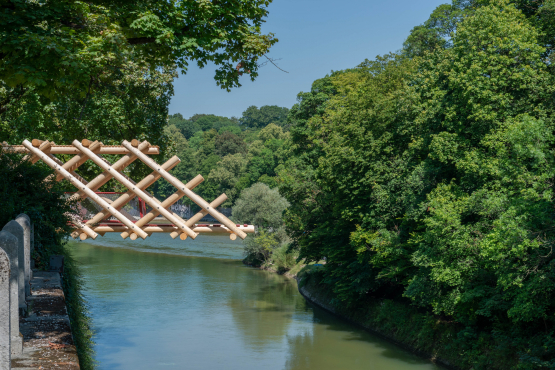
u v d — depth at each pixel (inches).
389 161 1181.7
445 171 1063.0
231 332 1311.5
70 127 1118.4
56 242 553.3
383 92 1568.7
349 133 1282.0
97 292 1780.3
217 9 523.8
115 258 2691.9
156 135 1288.1
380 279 1326.3
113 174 460.8
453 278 910.4
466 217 973.2
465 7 1884.8
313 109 1983.3
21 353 213.3
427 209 1027.9
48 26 456.1
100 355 1095.0
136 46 516.7
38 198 512.1
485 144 893.2
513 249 724.7
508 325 920.9
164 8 519.8
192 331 1312.7
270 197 2588.6
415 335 1157.7
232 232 452.8
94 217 470.6
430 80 1145.4
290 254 2347.4
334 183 1338.6
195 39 507.2
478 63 949.2
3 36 411.2
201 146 6176.2
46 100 503.5
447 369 1000.9
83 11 506.6
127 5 497.4
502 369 858.8
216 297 1759.4
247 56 550.6
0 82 882.1
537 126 778.2
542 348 796.0
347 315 1467.8
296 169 1718.8
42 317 280.4
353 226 1398.9
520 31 968.9
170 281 2032.5
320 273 1807.3
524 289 758.5
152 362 1053.8
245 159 5162.4
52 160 462.0
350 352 1150.3
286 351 1154.0
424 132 1106.7
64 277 520.7
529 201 768.9
